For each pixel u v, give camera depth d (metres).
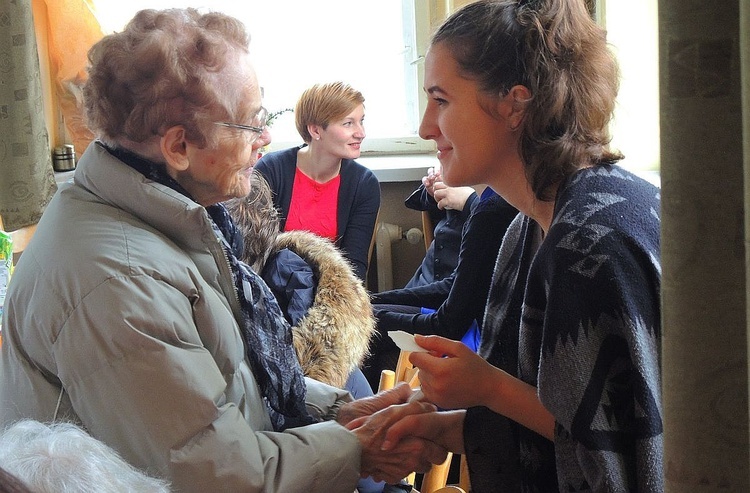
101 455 0.82
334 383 1.92
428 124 1.27
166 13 1.31
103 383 1.17
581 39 1.19
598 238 1.07
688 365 0.71
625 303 1.04
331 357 1.92
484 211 2.47
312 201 3.39
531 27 1.17
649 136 2.82
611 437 1.06
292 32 3.81
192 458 1.18
